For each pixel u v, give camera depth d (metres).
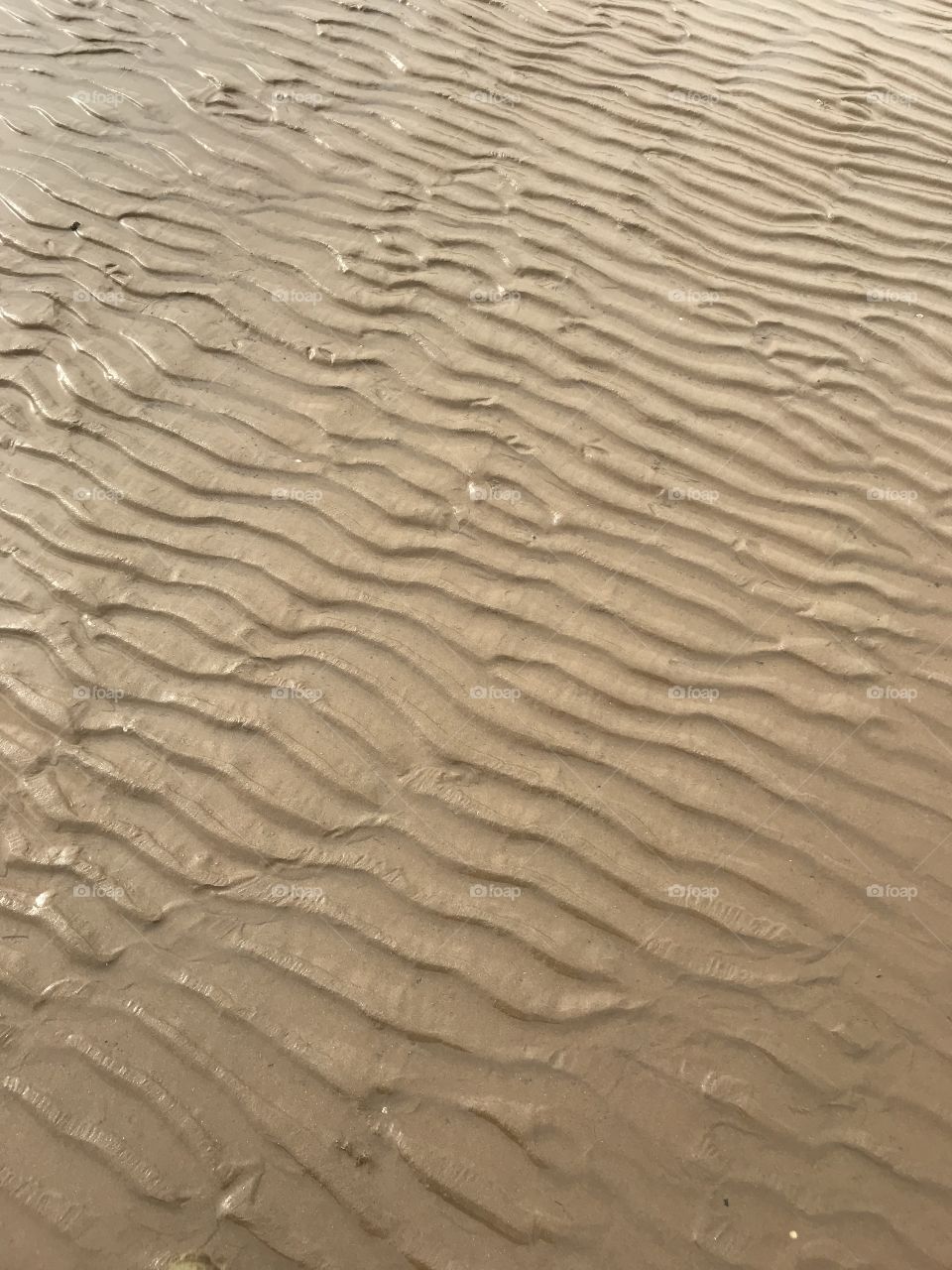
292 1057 2.50
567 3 6.23
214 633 3.32
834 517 3.61
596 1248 2.25
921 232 4.67
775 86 5.51
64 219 4.85
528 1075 2.48
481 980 2.61
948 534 3.54
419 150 5.19
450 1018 2.56
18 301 4.46
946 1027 2.54
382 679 3.19
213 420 3.97
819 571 3.46
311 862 2.82
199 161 5.15
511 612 3.36
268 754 3.03
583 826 2.88
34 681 3.21
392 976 2.62
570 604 3.38
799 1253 2.26
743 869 2.80
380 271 4.57
